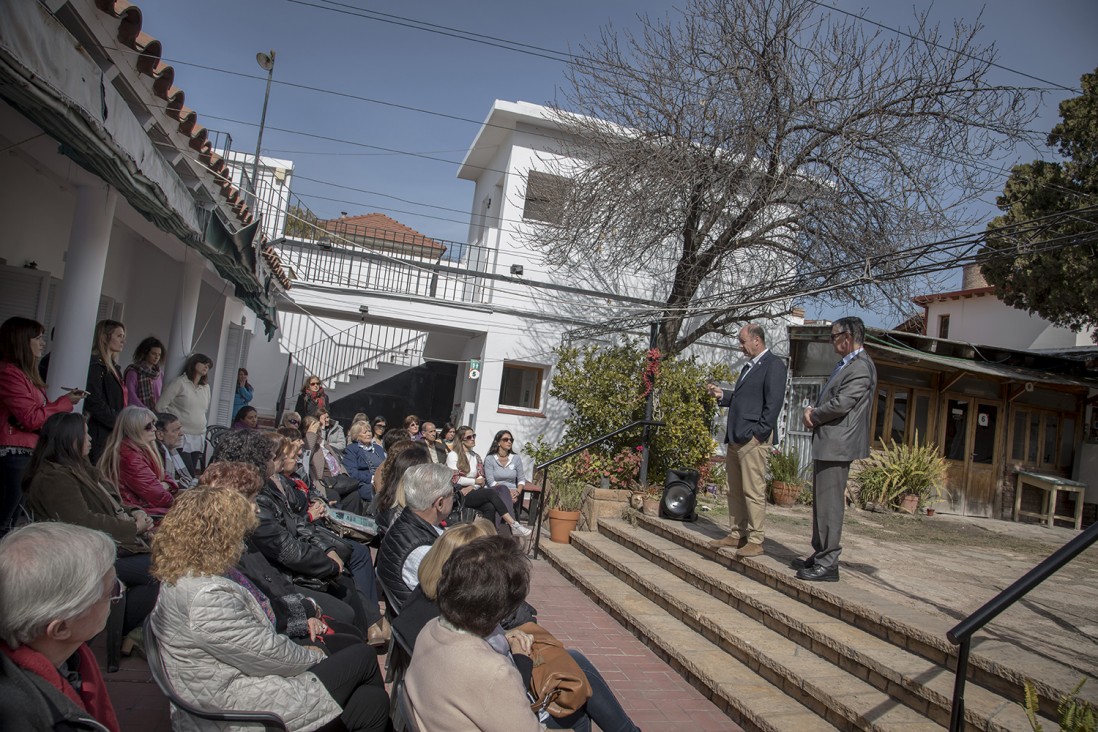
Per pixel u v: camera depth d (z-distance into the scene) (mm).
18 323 4949
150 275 12070
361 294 16062
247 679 2936
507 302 16453
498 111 16266
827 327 13867
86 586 1978
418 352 18953
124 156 4355
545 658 3455
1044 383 14164
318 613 4148
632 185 13008
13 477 4863
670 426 11367
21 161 7387
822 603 5449
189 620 2828
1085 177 12859
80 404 6086
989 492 14664
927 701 4016
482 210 19625
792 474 12047
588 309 16734
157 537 2943
